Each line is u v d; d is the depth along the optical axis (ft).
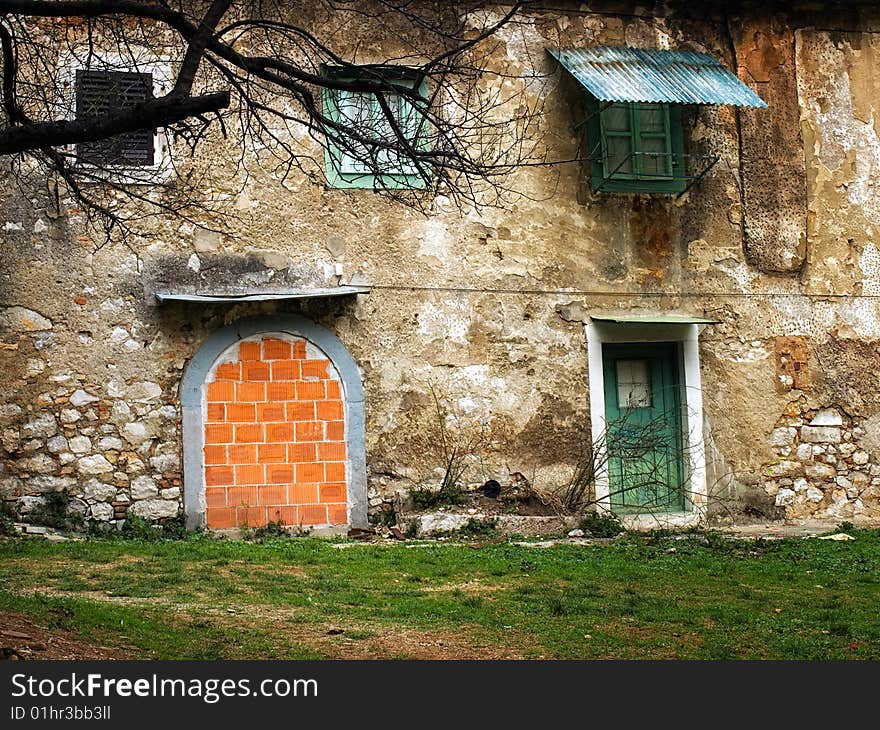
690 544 36.45
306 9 39.14
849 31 45.27
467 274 40.52
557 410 40.93
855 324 44.29
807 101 44.60
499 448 40.29
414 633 23.45
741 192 43.60
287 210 38.91
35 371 36.40
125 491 36.81
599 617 25.29
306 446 38.52
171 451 37.35
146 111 19.77
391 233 39.91
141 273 37.50
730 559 33.30
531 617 25.17
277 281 38.63
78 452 36.52
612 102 41.93
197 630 22.84
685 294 42.73
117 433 36.91
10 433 36.01
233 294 38.04
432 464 39.68
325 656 21.33
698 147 43.24
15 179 36.50
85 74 31.60
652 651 22.44
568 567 31.12
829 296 44.11
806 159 44.34
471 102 40.75
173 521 37.09
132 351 37.27
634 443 42.09
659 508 42.29
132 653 20.71
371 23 39.81
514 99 41.29
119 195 37.27
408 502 39.22
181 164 37.88
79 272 36.99
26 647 20.01
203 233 38.04
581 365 41.34
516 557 32.68
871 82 45.32
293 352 38.75
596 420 41.24
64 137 19.72
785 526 41.96
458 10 40.86
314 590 27.45
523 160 41.09
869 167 45.06
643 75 40.42
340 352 39.06
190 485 37.27
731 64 44.04
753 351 43.19
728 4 43.88
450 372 40.09
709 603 27.02
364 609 25.53
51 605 23.34
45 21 35.73
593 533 38.68
